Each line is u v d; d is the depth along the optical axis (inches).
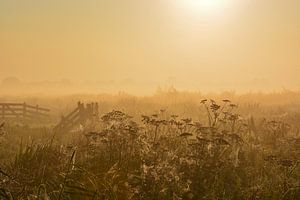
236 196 263.0
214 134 352.2
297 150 404.5
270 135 482.9
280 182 284.5
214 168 295.4
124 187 251.1
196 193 260.4
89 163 295.0
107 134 336.5
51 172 285.6
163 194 246.5
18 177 271.4
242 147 385.4
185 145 347.9
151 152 310.3
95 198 222.5
